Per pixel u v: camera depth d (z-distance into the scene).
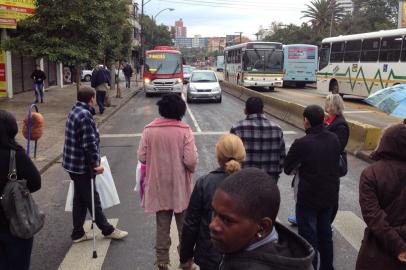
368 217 3.33
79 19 19.08
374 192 3.38
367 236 3.45
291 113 18.23
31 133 8.82
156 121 5.02
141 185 5.14
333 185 4.86
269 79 33.19
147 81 29.89
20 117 17.98
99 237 6.23
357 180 9.60
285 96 30.06
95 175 5.70
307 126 4.96
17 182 3.65
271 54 33.22
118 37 25.64
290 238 1.93
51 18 19.42
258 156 5.34
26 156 3.76
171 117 4.98
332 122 5.64
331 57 27.84
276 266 1.75
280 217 7.14
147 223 6.86
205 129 16.36
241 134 5.33
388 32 22.28
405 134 3.35
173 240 6.17
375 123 17.83
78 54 19.00
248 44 33.31
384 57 22.55
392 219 3.33
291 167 4.91
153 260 5.57
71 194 6.09
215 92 25.67
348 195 8.50
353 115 20.27
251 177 1.77
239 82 35.66
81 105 5.69
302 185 4.84
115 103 24.41
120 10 26.09
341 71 26.69
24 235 3.68
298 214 4.96
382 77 22.70
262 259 1.76
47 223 6.92
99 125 17.33
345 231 6.62
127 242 6.11
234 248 1.80
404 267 3.28
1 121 3.66
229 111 21.97
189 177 5.06
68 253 5.75
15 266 3.75
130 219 7.05
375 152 3.55
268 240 1.81
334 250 5.95
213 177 3.71
